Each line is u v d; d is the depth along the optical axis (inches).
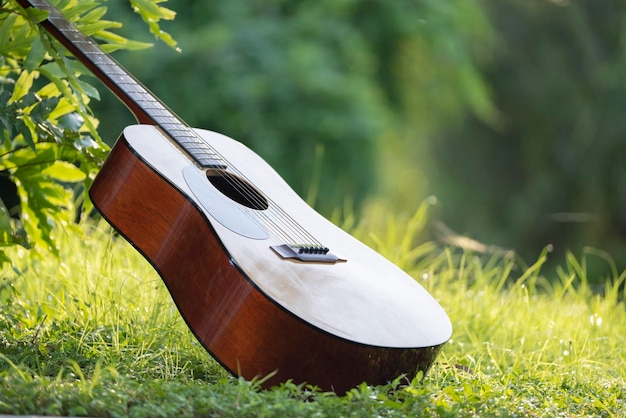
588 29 715.4
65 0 187.8
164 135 175.6
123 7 452.8
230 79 454.9
